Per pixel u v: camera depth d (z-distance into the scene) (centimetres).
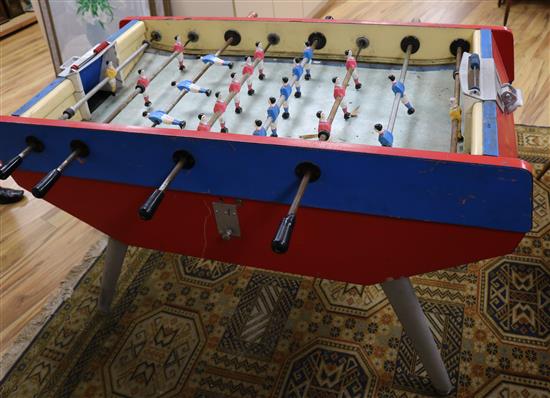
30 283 196
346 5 415
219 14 315
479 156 96
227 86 164
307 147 101
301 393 151
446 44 157
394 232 111
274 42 171
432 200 102
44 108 137
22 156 118
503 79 133
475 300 174
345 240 117
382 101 150
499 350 158
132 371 161
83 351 168
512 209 98
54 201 138
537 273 181
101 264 199
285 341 166
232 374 158
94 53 155
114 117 150
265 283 186
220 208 120
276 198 112
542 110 266
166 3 310
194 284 188
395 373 154
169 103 157
